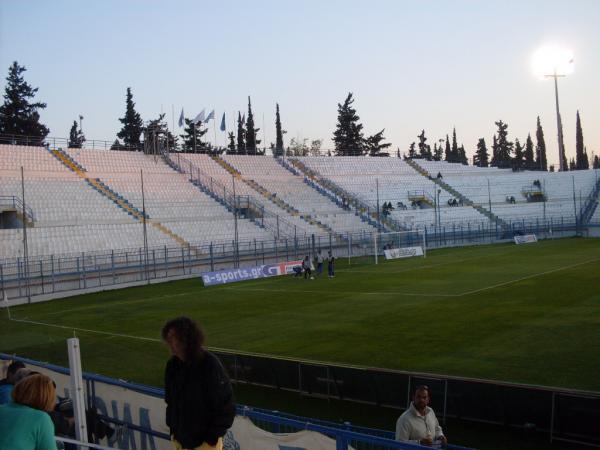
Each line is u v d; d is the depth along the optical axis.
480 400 13.39
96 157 68.50
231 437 7.85
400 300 31.70
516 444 12.33
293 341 22.89
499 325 23.50
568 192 89.88
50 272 43.22
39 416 5.24
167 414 5.62
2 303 37.38
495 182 95.00
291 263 50.69
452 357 19.02
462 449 9.30
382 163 97.50
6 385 8.45
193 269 51.47
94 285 43.97
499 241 77.44
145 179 67.88
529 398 12.70
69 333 26.78
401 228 73.94
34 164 61.81
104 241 50.56
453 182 94.44
